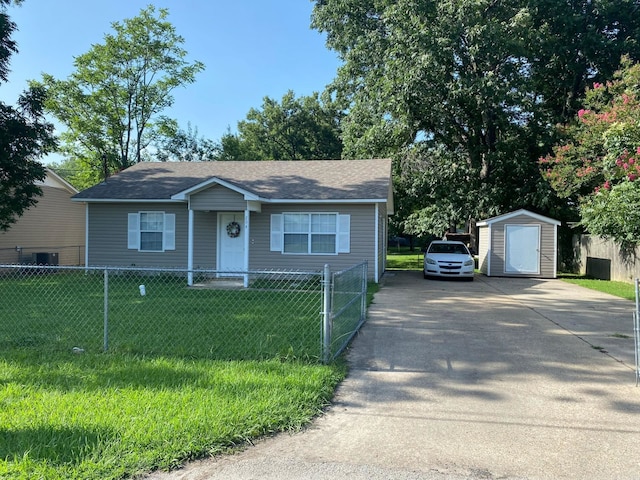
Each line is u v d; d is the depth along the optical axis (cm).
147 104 3195
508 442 368
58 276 1503
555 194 2003
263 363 545
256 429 374
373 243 1480
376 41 2277
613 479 314
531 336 738
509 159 2152
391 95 2141
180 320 773
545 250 1789
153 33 3114
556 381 519
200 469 321
